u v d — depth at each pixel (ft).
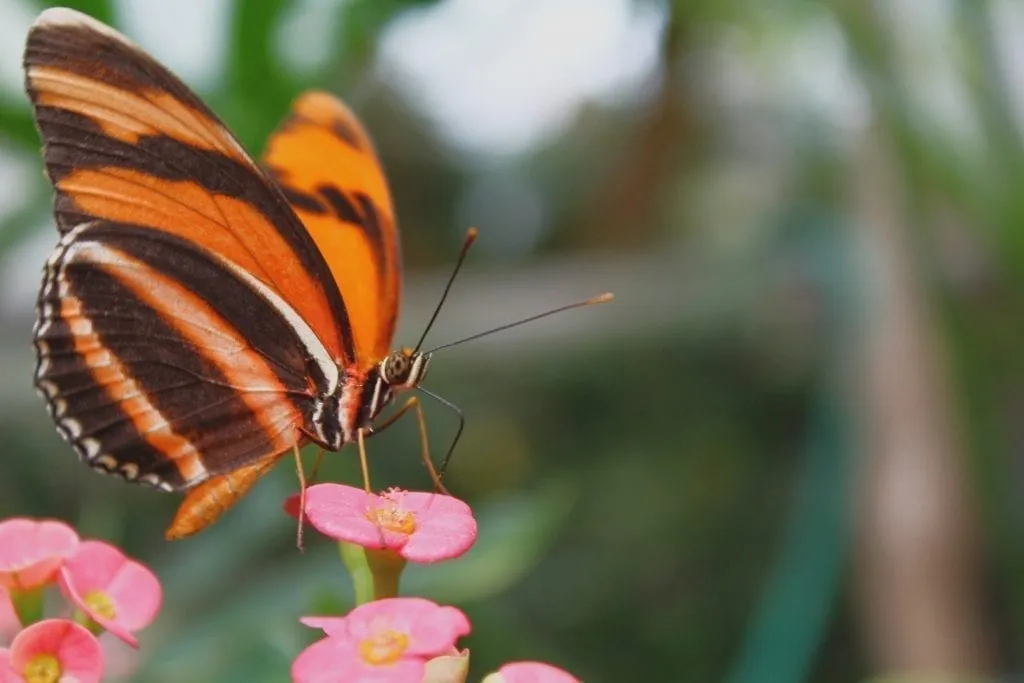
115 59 1.07
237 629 1.21
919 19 1.40
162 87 1.08
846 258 1.54
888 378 1.43
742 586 2.12
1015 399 1.51
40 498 1.86
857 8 1.39
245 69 1.26
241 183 1.10
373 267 1.13
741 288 2.24
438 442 2.14
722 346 2.21
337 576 1.23
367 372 1.12
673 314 2.28
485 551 1.20
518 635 1.35
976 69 1.38
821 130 1.92
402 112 3.18
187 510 1.09
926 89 1.40
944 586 1.37
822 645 1.89
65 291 1.07
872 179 1.48
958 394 1.44
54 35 1.07
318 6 1.28
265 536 1.31
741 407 2.22
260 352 1.10
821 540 1.38
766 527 2.16
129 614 1.06
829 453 1.42
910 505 1.38
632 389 2.26
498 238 3.45
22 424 1.88
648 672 2.11
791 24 1.75
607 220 3.02
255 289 1.10
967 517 1.39
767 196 2.54
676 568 2.16
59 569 1.06
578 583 2.16
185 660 1.21
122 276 1.08
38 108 1.07
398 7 1.29
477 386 2.23
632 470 2.22
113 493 1.84
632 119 2.93
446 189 3.40
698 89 2.65
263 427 1.11
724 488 2.18
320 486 1.06
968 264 1.49
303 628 1.22
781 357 2.17
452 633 1.01
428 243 3.38
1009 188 1.38
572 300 2.36
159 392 1.09
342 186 1.13
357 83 1.32
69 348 1.08
